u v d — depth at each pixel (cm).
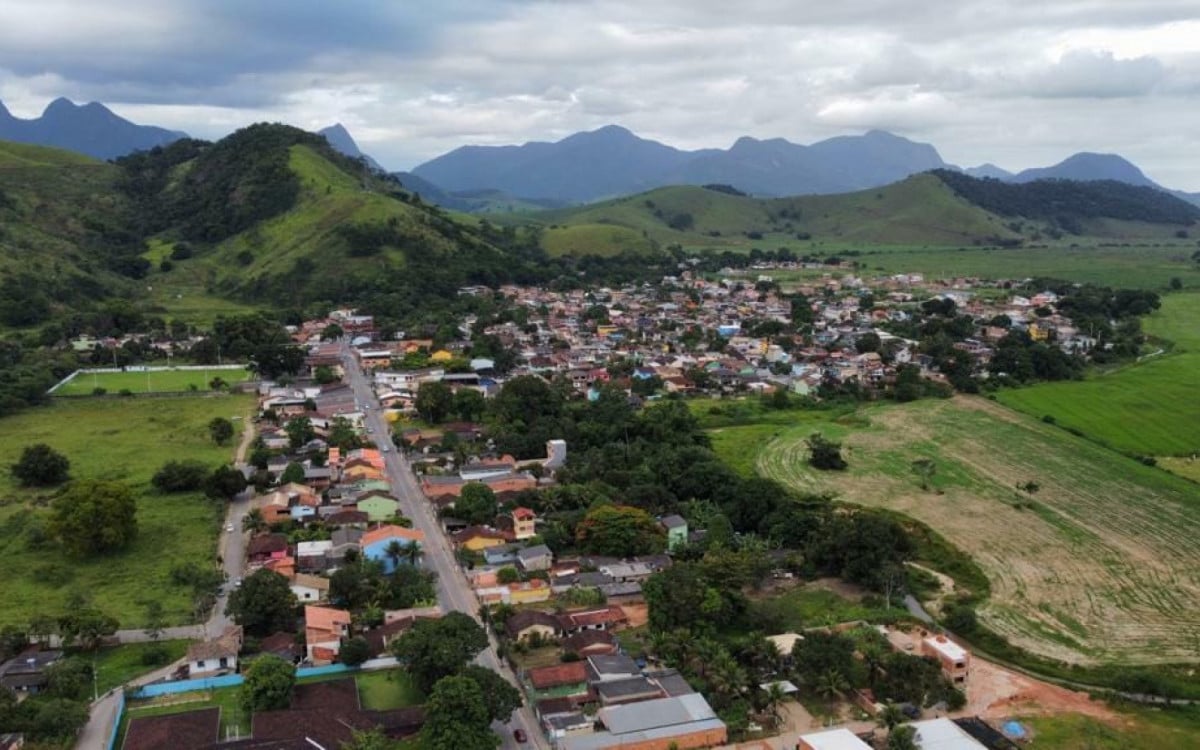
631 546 14450
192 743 9031
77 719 9288
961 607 12812
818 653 10731
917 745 9306
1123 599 13438
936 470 19262
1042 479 18700
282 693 9762
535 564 13888
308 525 15075
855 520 14575
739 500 16000
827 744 9262
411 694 10338
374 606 12131
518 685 10681
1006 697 10788
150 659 10988
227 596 12700
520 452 19338
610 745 9388
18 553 14088
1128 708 10556
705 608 11769
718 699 10262
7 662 10844
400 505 16638
